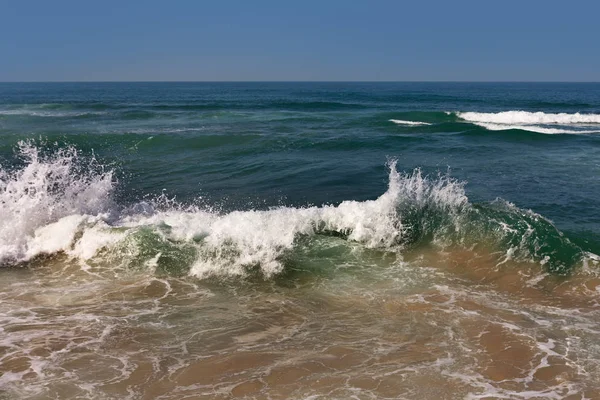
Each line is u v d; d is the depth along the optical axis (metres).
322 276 6.17
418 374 4.05
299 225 7.35
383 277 6.13
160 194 10.23
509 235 6.90
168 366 4.16
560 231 7.34
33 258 6.63
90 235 6.96
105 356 4.31
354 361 4.26
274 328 4.88
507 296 5.61
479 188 10.50
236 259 6.50
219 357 4.32
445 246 6.95
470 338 4.66
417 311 5.23
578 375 4.05
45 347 4.43
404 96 57.19
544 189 10.33
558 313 5.19
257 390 3.83
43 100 46.94
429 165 13.09
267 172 12.22
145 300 5.49
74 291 5.68
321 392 3.80
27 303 5.35
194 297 5.59
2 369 4.05
